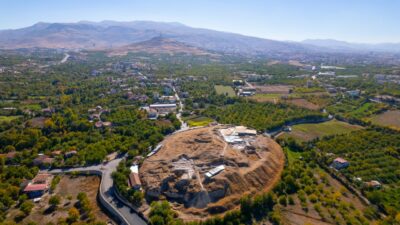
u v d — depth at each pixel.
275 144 184.12
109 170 153.00
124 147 173.88
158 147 174.00
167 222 110.38
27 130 190.25
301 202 128.88
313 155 173.00
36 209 120.56
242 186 134.12
